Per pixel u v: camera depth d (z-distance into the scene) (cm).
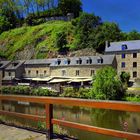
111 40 7844
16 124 813
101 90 4269
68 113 2920
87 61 5994
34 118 659
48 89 5594
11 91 6325
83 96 4700
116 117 2619
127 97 4250
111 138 1252
